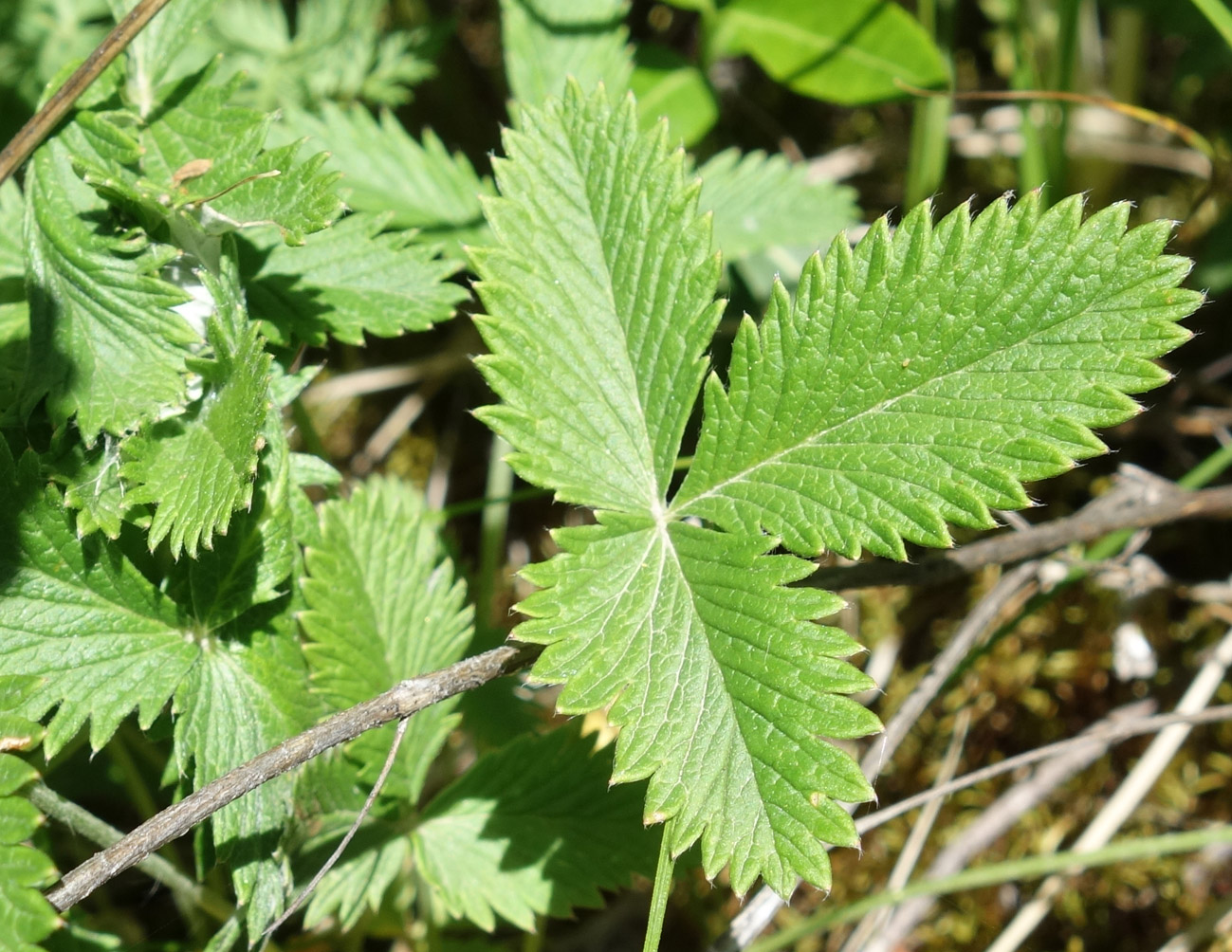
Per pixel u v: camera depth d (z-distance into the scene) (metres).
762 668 0.23
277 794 0.24
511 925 0.30
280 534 0.24
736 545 0.23
